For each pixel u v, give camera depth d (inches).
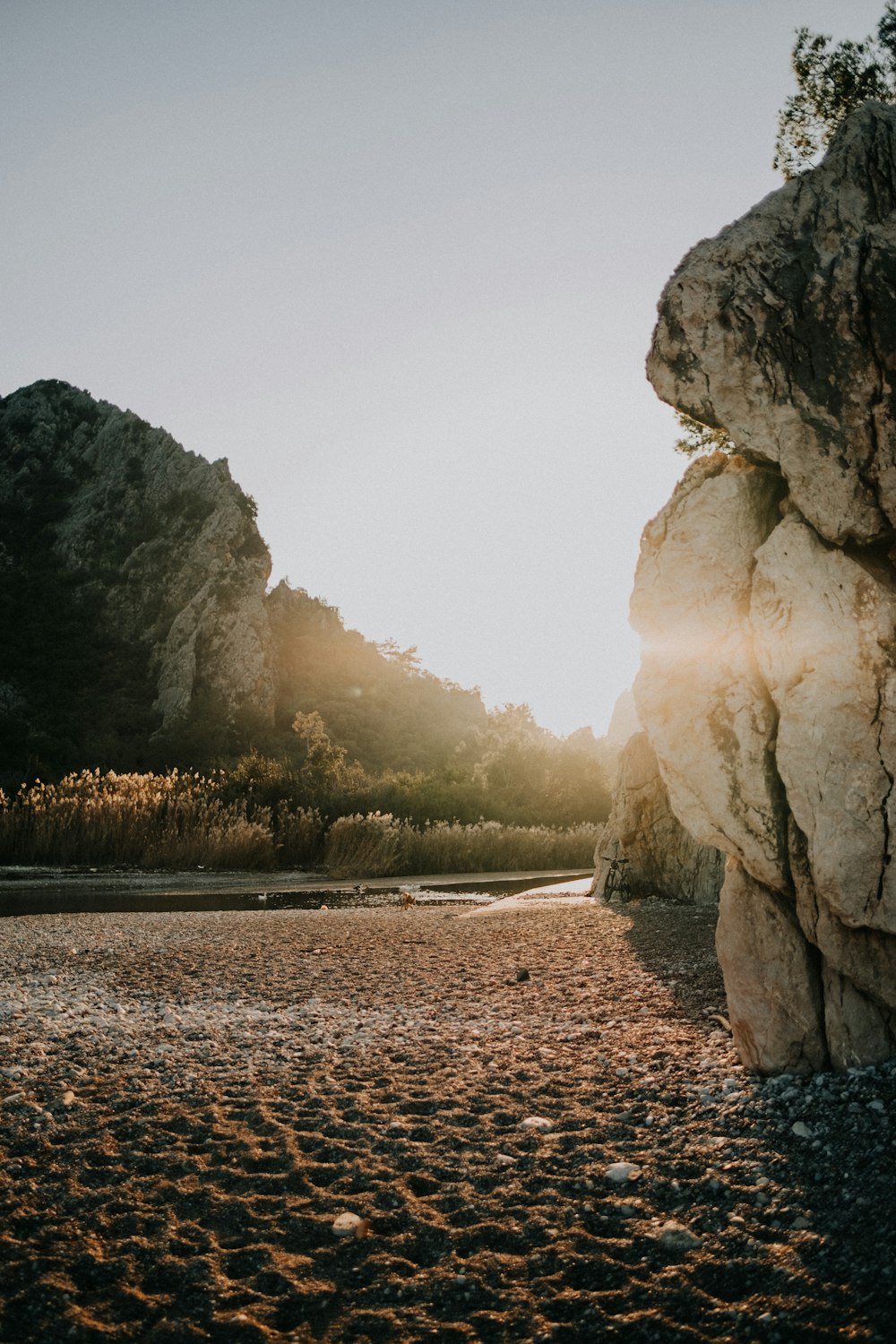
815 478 177.8
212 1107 179.2
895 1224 126.6
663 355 190.7
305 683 3368.6
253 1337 112.9
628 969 297.9
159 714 2847.0
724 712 187.5
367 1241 132.7
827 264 175.6
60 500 3764.8
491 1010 254.5
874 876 171.3
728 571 188.9
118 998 278.8
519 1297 119.9
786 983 186.5
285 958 348.5
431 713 3449.8
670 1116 170.6
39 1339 112.0
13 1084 194.1
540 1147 160.4
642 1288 120.0
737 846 187.9
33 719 2650.1
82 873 879.7
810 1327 109.6
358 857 1023.6
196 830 978.7
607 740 2775.6
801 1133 157.0
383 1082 194.1
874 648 172.4
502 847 1123.3
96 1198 144.6
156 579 3309.5
